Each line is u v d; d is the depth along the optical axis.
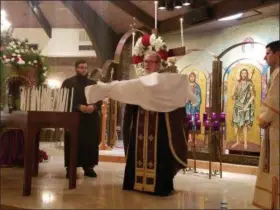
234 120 5.59
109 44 8.60
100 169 4.93
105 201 3.04
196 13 6.58
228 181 4.23
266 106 2.91
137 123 3.47
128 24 8.23
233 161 5.17
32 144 3.24
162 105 3.20
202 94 5.96
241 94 5.56
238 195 3.41
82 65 4.30
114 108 7.05
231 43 6.77
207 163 5.27
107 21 8.38
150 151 3.37
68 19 9.51
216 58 5.69
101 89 3.35
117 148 6.99
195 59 7.23
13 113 3.36
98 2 7.70
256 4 5.57
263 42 6.21
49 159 5.78
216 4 6.31
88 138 4.22
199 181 4.18
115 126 7.05
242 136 5.50
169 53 4.20
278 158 2.87
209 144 5.15
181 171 4.87
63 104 3.47
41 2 8.80
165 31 7.59
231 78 5.70
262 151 2.97
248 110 5.46
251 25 6.41
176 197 3.27
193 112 6.01
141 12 7.41
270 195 2.86
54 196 3.21
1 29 5.20
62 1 7.84
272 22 6.09
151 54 3.54
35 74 5.11
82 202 3.00
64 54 10.20
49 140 8.17
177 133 3.34
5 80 4.86
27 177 3.23
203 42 7.26
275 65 3.08
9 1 8.61
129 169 3.53
